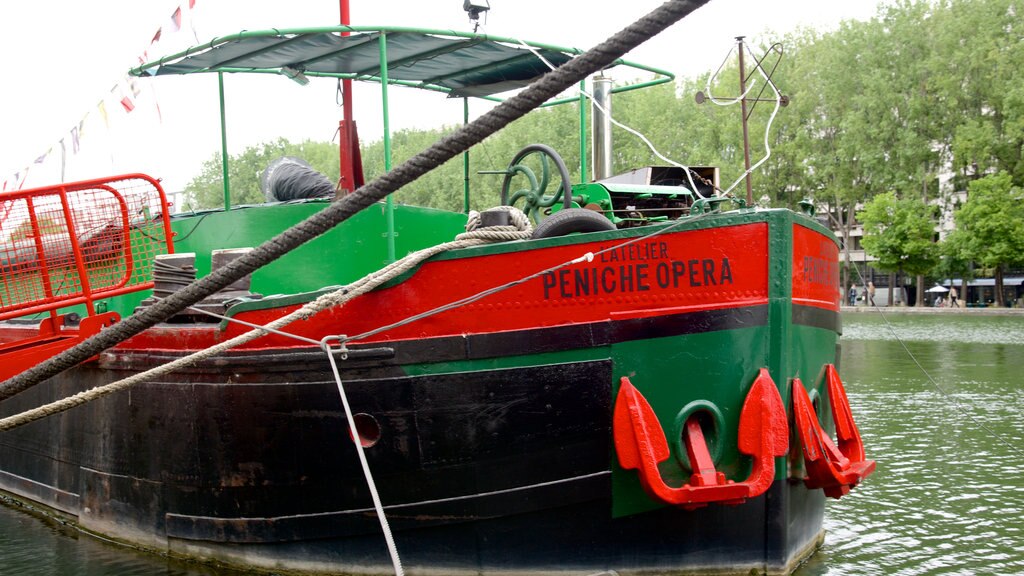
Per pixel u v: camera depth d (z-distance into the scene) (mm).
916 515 7457
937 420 11805
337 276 7199
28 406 7867
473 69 8594
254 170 30156
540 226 5648
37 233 6969
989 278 54531
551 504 5391
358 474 5617
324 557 5793
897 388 14992
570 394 5309
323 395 5625
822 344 5910
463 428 5418
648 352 5258
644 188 7629
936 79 47594
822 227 5836
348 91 7836
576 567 5445
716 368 5262
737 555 5512
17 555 6590
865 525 7168
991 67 46125
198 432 6070
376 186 3441
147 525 6547
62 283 7219
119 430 6672
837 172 51156
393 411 5496
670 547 5438
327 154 46719
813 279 5688
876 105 48875
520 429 5363
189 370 6086
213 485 6062
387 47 7539
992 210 43250
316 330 5652
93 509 7039
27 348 6941
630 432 5156
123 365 6586
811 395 5734
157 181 7301
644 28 2883
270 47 7391
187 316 6344
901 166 49219
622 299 5262
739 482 5344
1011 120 44031
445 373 5410
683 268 5242
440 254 5410
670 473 5320
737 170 48125
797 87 51094
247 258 3881
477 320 5379
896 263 47531
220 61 7914
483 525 5473
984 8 46656
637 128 49906
